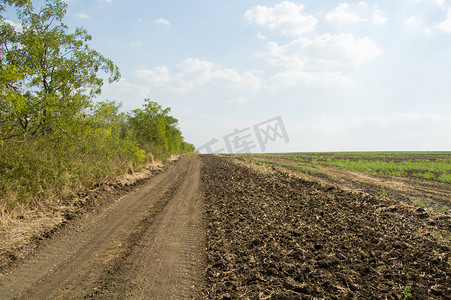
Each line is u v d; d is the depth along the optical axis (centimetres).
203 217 740
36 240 539
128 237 586
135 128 2662
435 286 343
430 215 714
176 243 547
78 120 1179
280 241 520
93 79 1283
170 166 2434
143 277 405
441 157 4531
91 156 1234
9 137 856
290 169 2131
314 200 867
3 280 393
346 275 379
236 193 1052
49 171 823
